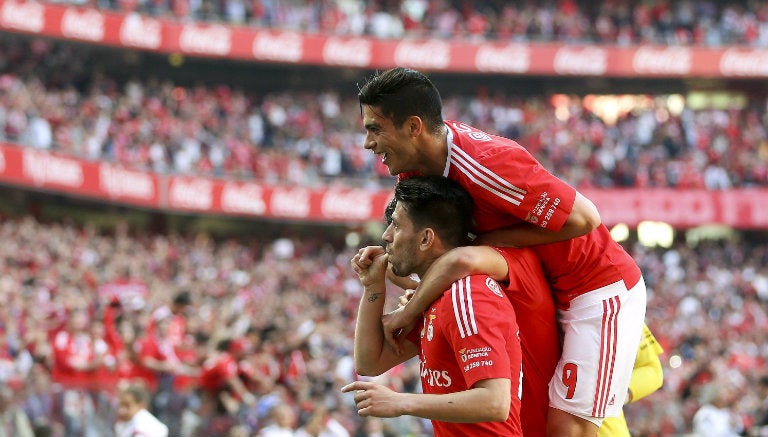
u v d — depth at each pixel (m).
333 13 44.75
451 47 45.84
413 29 45.84
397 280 5.76
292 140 41.28
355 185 40.78
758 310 35.22
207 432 11.76
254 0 43.47
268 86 45.84
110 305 14.19
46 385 11.97
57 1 37.00
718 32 47.44
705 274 39.09
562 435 5.59
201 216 39.94
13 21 35.44
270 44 43.22
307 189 40.12
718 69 46.84
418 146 5.34
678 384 20.89
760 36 47.44
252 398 11.92
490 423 5.20
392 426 13.91
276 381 13.73
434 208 5.29
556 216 5.27
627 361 5.69
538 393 5.66
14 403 11.44
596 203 41.94
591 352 5.58
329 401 13.53
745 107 48.56
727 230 44.22
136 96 38.38
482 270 5.19
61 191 32.78
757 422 14.71
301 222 41.53
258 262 36.19
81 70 40.25
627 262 5.73
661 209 42.44
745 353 27.88
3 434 11.23
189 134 38.41
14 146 30.92
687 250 41.12
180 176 37.25
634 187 42.44
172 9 41.38
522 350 5.56
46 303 19.28
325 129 42.25
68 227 31.70
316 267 34.78
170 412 11.84
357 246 42.34
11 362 13.55
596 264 5.59
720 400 15.37
